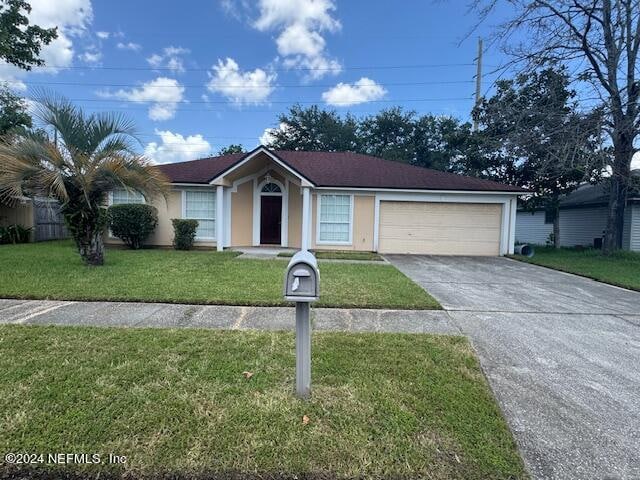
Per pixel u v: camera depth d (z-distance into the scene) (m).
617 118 11.65
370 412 2.49
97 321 4.32
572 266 10.15
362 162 15.36
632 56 11.56
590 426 2.42
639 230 14.86
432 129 33.44
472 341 3.95
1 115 16.28
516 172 16.48
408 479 1.93
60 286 5.86
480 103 17.41
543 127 12.46
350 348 3.60
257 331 4.04
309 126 33.47
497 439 2.25
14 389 2.67
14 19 15.18
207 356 3.32
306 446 2.15
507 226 13.05
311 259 2.55
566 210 18.73
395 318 4.75
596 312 5.32
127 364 3.12
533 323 4.69
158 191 8.44
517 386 2.96
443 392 2.78
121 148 7.63
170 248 12.75
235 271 7.67
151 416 2.38
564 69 12.49
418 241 13.28
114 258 9.30
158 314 4.65
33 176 7.01
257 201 13.58
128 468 1.96
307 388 2.65
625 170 12.24
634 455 2.14
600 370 3.30
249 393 2.70
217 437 2.20
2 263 7.95
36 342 3.56
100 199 7.93
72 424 2.29
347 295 5.84
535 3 11.66
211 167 13.96
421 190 12.88
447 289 6.77
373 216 13.21
